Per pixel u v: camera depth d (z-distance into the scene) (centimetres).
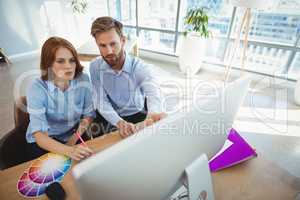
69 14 504
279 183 74
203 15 333
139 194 42
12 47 429
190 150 49
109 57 121
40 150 101
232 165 81
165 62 436
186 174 51
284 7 302
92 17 539
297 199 69
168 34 439
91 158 32
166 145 42
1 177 73
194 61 355
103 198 35
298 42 309
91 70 135
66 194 66
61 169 76
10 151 100
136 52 337
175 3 397
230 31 358
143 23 459
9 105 256
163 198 51
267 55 350
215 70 384
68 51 104
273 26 321
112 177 35
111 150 33
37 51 469
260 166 81
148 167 40
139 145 36
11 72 365
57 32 495
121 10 487
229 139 88
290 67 328
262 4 253
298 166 167
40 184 70
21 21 428
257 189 72
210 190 59
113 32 114
